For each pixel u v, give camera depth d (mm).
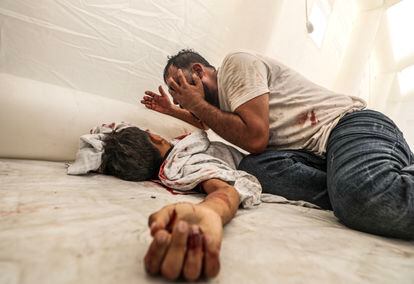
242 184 821
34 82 983
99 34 1143
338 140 799
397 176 607
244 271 372
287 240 512
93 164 918
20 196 571
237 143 911
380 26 3104
